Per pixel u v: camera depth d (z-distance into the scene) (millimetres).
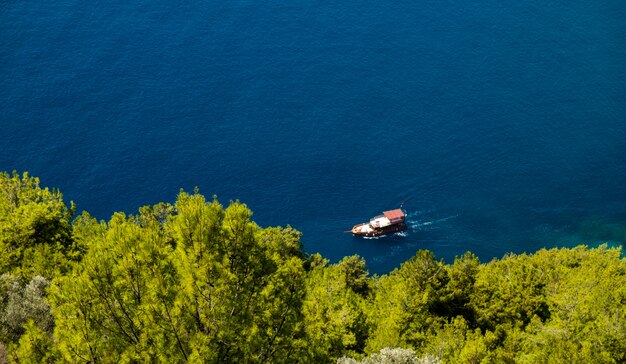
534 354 67562
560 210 199375
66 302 34781
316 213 194500
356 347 67312
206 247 34219
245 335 33594
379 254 181375
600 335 64688
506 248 186125
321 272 82750
